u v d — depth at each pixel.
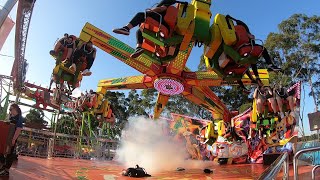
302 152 4.93
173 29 9.03
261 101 17.73
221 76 10.20
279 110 17.33
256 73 10.36
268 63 10.09
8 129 7.31
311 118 17.39
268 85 18.00
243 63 9.45
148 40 9.26
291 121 17.61
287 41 39.50
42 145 23.33
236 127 22.05
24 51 19.52
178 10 9.11
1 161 7.49
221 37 9.31
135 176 10.93
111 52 17.41
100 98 22.75
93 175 10.44
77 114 31.28
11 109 7.74
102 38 16.64
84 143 30.58
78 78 12.35
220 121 23.16
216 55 9.77
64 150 23.75
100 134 36.31
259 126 19.02
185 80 19.11
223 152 21.14
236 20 9.57
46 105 31.22
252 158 20.27
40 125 30.23
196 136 25.20
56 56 11.91
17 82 25.27
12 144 7.61
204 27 9.33
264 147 19.39
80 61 12.03
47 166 11.73
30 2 13.23
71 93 12.55
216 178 11.24
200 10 9.42
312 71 39.84
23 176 8.11
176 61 17.30
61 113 32.12
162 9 8.77
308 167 11.46
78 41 12.16
